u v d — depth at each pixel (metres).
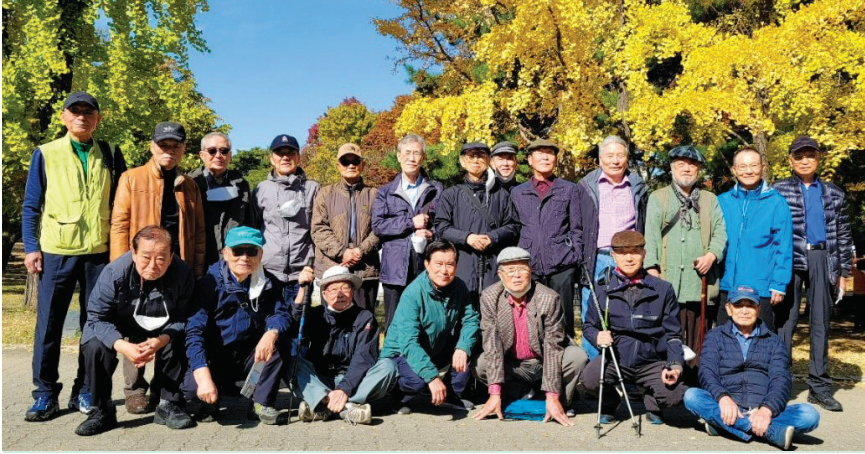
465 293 4.58
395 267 5.06
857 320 10.52
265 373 4.11
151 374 5.73
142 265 3.76
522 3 6.95
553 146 5.04
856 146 6.97
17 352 6.98
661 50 7.28
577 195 5.04
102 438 3.68
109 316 3.92
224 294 4.16
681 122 9.55
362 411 4.15
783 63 6.39
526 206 5.07
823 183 5.29
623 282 4.39
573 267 4.89
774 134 8.51
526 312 4.45
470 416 4.45
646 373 4.30
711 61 6.58
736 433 3.84
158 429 3.93
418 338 4.40
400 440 3.75
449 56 11.52
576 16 6.81
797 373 6.32
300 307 4.62
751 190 4.96
